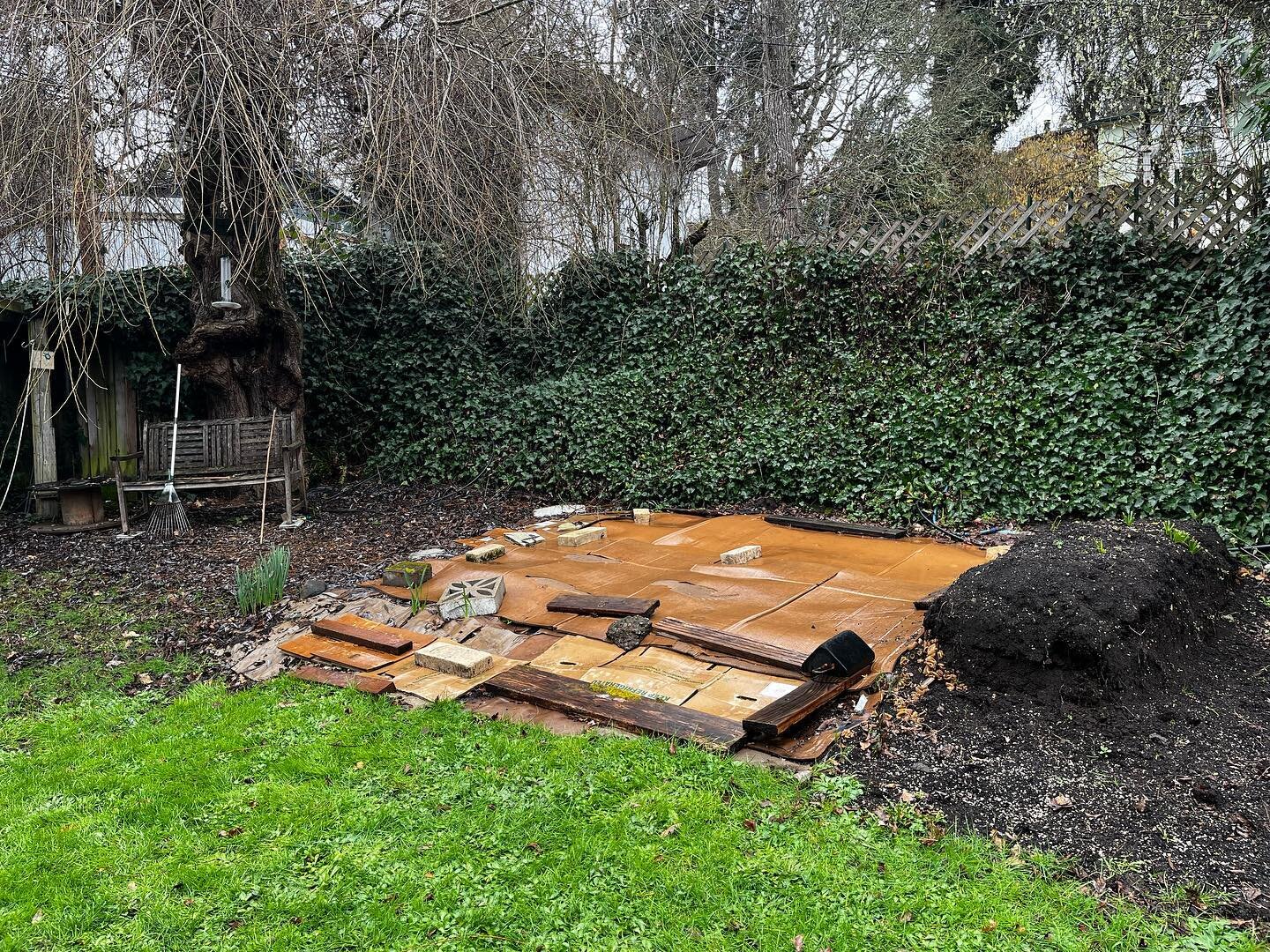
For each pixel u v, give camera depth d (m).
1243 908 2.16
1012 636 3.33
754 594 4.75
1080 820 2.58
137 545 6.57
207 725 3.54
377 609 4.86
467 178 7.21
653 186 9.62
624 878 2.37
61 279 6.68
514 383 9.29
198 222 7.30
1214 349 5.59
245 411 8.19
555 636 4.32
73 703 3.96
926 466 6.57
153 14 5.39
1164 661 3.41
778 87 12.72
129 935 2.21
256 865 2.49
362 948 2.13
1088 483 5.87
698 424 7.78
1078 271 6.38
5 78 5.71
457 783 2.93
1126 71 10.86
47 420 7.94
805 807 2.71
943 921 2.17
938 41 13.34
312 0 5.83
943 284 6.98
